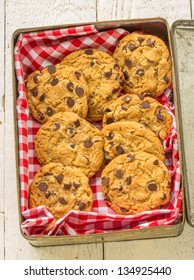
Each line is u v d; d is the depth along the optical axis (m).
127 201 0.65
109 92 0.69
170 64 0.70
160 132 0.68
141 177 0.65
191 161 0.68
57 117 0.68
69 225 0.65
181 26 0.72
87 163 0.67
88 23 0.69
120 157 0.66
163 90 0.70
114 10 0.78
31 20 0.77
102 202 0.67
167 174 0.66
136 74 0.70
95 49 0.72
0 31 0.77
